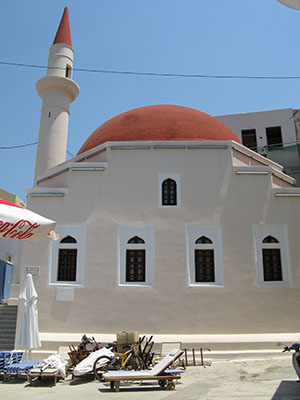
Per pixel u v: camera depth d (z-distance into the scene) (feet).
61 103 60.75
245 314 38.99
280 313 39.37
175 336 37.40
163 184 42.98
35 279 40.01
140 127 47.73
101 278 39.68
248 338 36.63
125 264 40.52
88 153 46.19
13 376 28.07
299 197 42.83
